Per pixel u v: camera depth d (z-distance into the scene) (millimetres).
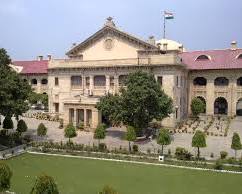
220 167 36344
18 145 47062
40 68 91812
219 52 75125
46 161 39531
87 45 70375
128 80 49875
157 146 47281
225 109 74875
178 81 63531
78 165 37906
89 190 29188
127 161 39562
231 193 28781
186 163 38188
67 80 70812
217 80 73250
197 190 29531
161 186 30578
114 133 57188
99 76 66875
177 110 62750
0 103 42438
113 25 67562
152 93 47406
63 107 64250
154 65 60375
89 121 60875
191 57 76312
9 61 49094
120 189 29609
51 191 19875
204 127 60531
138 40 64938
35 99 79688
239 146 39406
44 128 48562
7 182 24047
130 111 48250
